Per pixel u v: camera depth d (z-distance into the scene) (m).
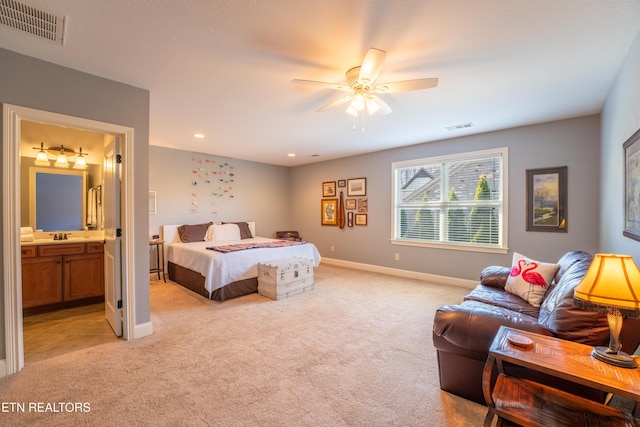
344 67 2.26
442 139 4.54
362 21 1.71
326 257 6.44
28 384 1.90
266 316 3.17
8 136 1.99
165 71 2.32
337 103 2.51
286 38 1.89
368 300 3.74
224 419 1.59
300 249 4.77
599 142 3.26
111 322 2.84
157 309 3.40
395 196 5.23
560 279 2.10
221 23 1.73
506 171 3.96
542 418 1.28
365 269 5.68
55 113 2.18
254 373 2.04
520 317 1.69
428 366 2.14
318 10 1.62
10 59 2.01
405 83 2.07
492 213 4.16
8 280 2.01
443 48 1.99
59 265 3.37
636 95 1.88
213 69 2.29
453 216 4.55
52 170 3.71
